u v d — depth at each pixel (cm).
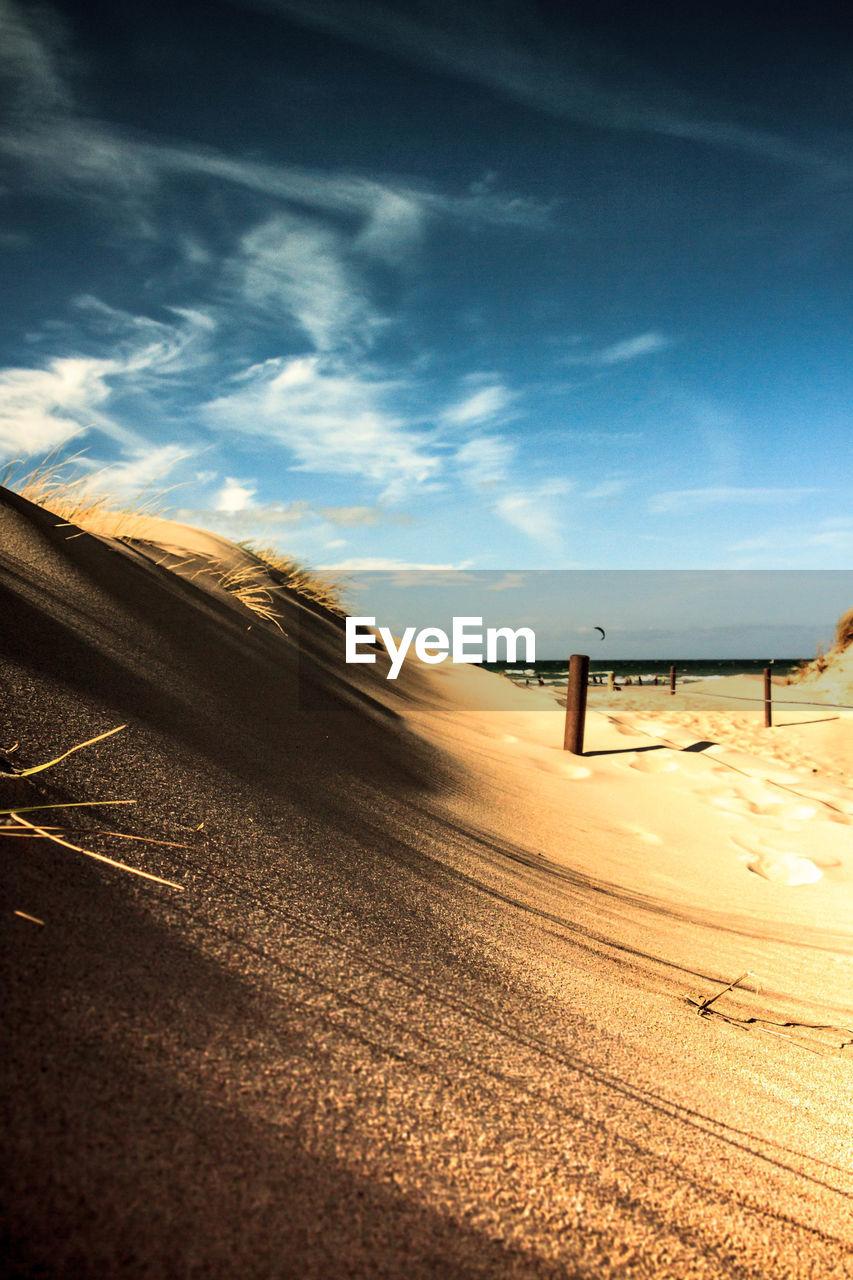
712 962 215
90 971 93
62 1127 68
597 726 679
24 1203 60
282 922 133
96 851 127
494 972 155
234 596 518
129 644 272
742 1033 169
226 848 155
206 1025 93
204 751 211
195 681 279
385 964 135
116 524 506
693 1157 110
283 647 455
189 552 586
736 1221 98
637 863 312
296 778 237
